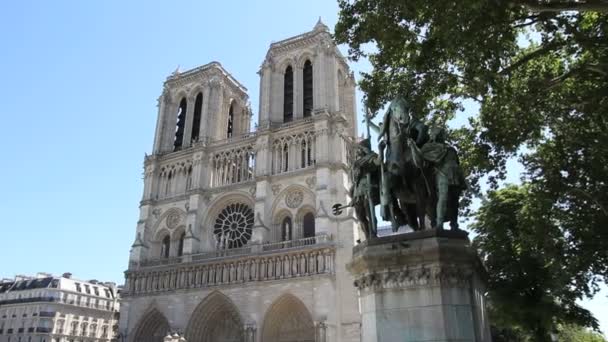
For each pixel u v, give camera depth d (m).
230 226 79.44
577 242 35.44
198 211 80.88
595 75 25.78
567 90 28.06
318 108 77.69
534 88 26.25
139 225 85.06
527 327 42.69
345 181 72.56
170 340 60.59
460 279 10.85
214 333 72.44
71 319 117.25
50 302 113.69
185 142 90.44
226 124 94.31
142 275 78.75
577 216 34.53
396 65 27.08
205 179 84.38
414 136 13.16
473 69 22.89
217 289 70.94
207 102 90.94
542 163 33.59
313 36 85.50
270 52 88.25
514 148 30.41
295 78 84.94
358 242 12.73
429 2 20.92
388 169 12.88
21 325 114.12
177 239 82.38
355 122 89.62
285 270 67.44
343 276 65.50
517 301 41.44
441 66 26.81
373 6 24.80
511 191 45.53
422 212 12.62
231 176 83.38
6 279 131.62
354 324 62.31
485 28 20.70
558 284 38.25
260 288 68.25
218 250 75.88
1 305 119.75
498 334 60.16
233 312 69.31
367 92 28.34
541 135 32.25
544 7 19.73
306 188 73.25
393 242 11.54
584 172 32.06
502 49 22.78
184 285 74.12
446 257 10.85
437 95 27.44
